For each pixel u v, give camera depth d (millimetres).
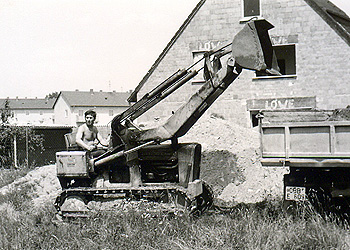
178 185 8250
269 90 20078
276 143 7445
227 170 12305
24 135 20875
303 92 19562
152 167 8656
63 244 6938
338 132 7059
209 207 9148
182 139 14523
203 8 21047
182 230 7078
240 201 11047
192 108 8031
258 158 13344
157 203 7957
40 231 7566
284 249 6098
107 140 9156
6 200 11523
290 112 8711
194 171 8328
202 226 7176
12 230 7742
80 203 8438
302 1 19375
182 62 21484
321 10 19094
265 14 19922
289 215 7391
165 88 8281
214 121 15703
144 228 7160
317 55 19312
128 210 7789
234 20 20656
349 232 6840
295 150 7316
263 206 9273
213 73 7914
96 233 7227
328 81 19203
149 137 8328
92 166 8586
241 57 7547
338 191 7285
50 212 9297
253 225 6879
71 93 71375
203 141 14109
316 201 7367
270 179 12531
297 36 19516
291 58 23109
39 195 12414
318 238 6367
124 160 8734
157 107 21859
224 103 20688
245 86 20391
